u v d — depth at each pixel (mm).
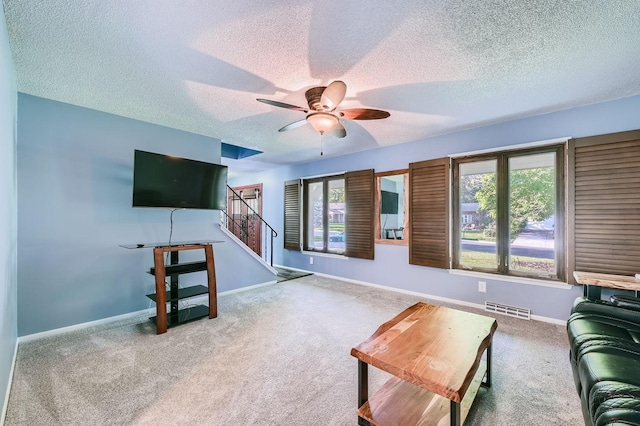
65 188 2842
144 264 3350
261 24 1660
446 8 1521
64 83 2420
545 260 3152
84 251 2949
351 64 2086
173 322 2961
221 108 2951
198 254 3885
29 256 2637
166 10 1552
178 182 3238
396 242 4367
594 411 1128
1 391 1568
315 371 2104
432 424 1426
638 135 2527
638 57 1977
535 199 3223
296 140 4176
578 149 2814
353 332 2805
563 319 2947
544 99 2695
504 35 1749
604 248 2654
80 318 2910
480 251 3611
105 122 3080
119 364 2182
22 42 1843
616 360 1328
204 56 2006
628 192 2553
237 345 2518
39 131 2699
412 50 1910
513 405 1729
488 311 3396
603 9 1517
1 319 1584
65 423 1564
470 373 1338
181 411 1663
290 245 6012
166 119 3291
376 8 1521
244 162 5828
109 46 1897
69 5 1512
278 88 2486
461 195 3758
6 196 1779
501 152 3381
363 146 4500
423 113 3068
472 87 2451
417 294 4102
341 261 5117
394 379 1807
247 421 1588
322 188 5527
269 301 3809
